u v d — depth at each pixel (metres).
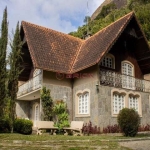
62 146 9.97
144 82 20.36
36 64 16.55
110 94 17.14
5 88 14.86
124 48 20.70
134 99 19.39
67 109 18.14
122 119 14.23
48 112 16.83
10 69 15.36
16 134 13.68
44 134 15.07
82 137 12.98
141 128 18.47
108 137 13.29
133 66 21.11
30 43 18.22
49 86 17.66
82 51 20.34
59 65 18.08
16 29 16.08
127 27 19.36
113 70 18.95
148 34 41.34
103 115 16.31
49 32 21.19
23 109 24.08
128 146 11.79
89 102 16.98
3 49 15.05
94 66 17.06
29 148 9.38
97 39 19.75
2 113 14.97
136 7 54.44
